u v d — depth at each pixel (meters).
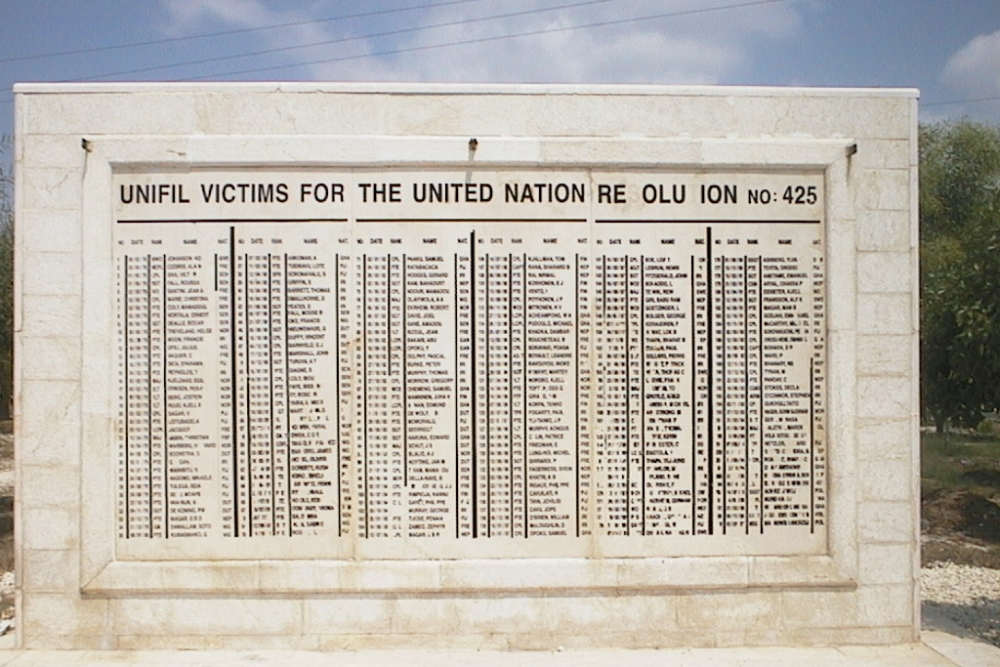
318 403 6.88
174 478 6.88
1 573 10.13
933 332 13.41
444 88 6.94
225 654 6.73
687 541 6.99
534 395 6.93
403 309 6.90
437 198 6.91
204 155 6.83
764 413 7.01
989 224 12.61
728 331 7.01
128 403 6.87
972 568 10.32
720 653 6.81
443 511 6.91
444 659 6.65
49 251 6.80
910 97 7.04
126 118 6.86
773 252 7.01
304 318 6.89
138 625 6.81
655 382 6.97
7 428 22.48
